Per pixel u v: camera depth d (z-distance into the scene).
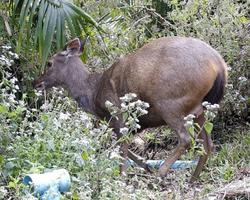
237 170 11.51
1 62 11.39
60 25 12.30
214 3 14.41
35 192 8.97
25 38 13.42
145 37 15.43
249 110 14.05
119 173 10.63
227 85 12.99
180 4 14.90
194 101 11.27
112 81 11.99
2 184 9.59
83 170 9.77
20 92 13.77
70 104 12.62
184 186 10.78
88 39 14.07
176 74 11.18
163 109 11.38
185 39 11.43
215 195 10.10
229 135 13.63
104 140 10.62
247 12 15.03
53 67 12.78
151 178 11.49
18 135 10.76
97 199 9.52
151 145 13.93
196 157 12.35
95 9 14.90
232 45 14.03
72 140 10.23
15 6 12.46
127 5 15.62
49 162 9.99
